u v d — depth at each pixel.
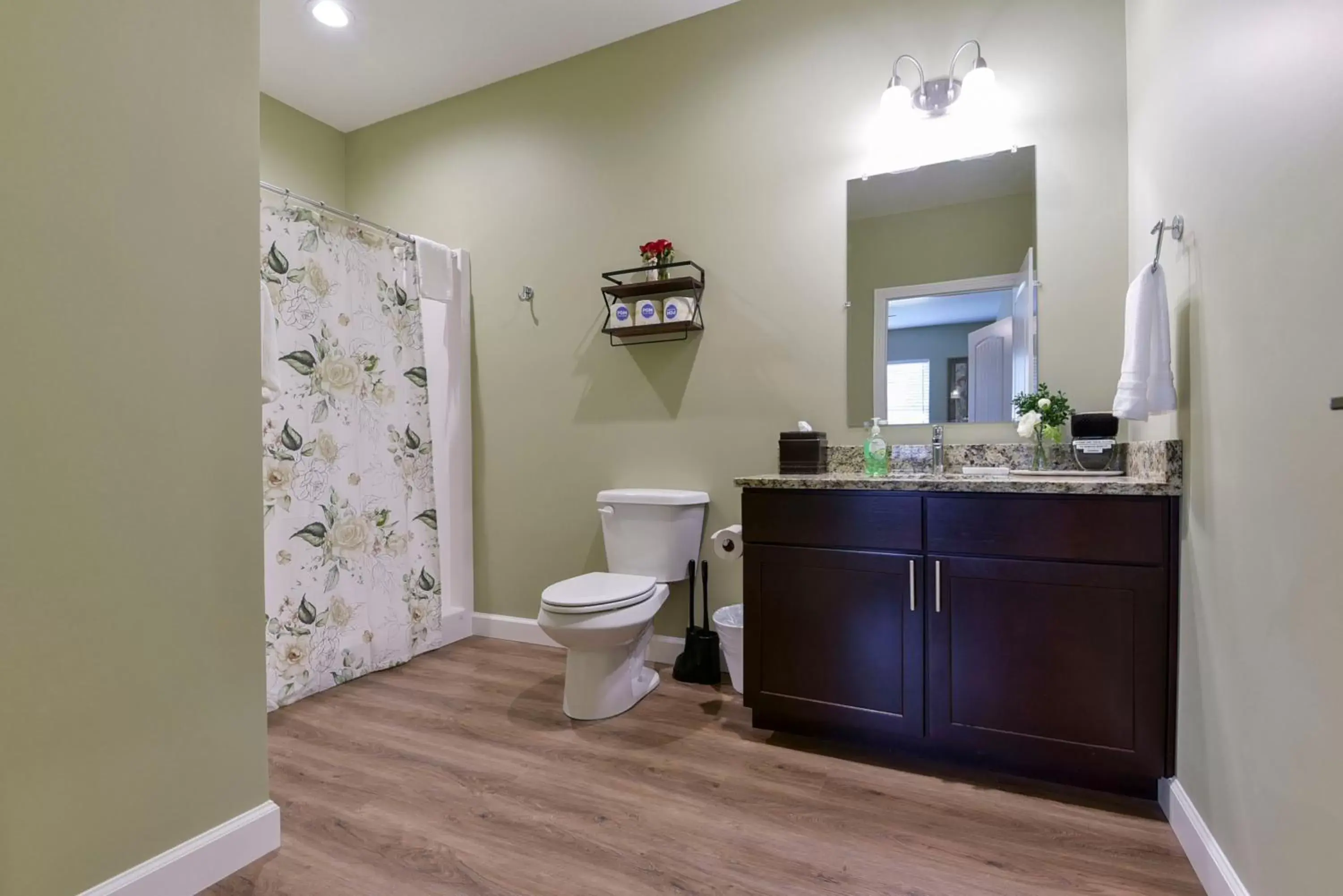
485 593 3.11
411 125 3.29
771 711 1.96
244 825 1.41
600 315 2.83
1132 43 1.96
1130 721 1.57
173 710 1.31
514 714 2.19
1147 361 1.50
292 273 2.36
